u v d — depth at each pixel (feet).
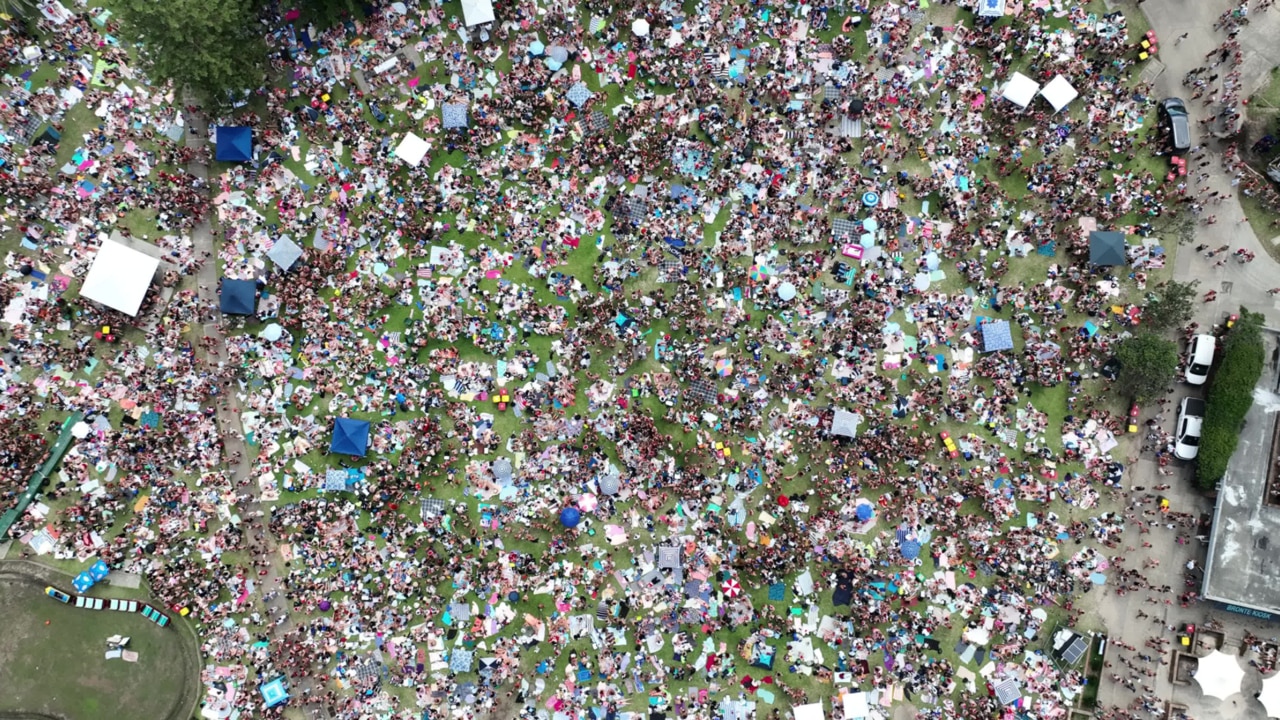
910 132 101.35
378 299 101.45
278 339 100.99
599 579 101.35
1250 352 93.76
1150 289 100.17
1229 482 95.91
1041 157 100.94
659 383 101.71
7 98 99.91
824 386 101.60
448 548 101.14
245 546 101.30
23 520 99.19
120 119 101.24
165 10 85.15
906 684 99.91
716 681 100.99
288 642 100.12
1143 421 99.76
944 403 100.53
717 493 101.24
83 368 100.37
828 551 99.96
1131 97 100.17
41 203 100.42
